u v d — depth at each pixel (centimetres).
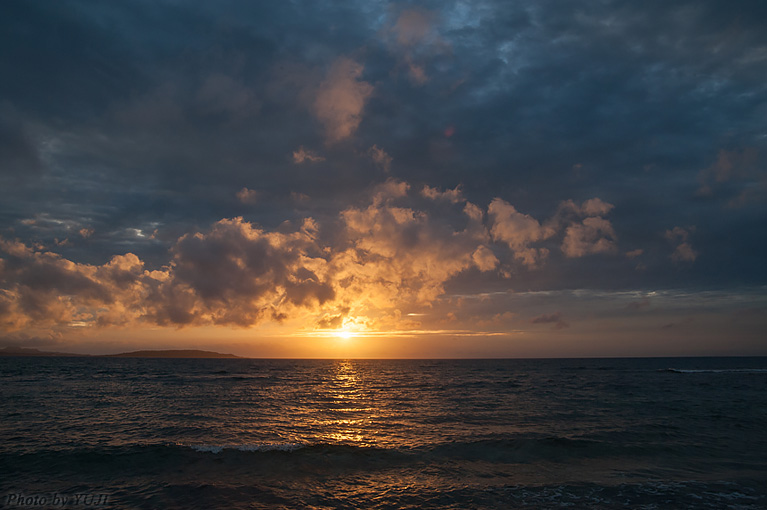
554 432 2144
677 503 1203
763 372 9012
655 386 5222
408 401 3572
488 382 6103
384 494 1282
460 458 1664
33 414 2655
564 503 1205
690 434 2078
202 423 2406
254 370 10019
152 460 1564
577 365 14875
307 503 1205
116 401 3397
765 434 2081
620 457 1680
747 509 1165
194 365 13225
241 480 1387
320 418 2633
